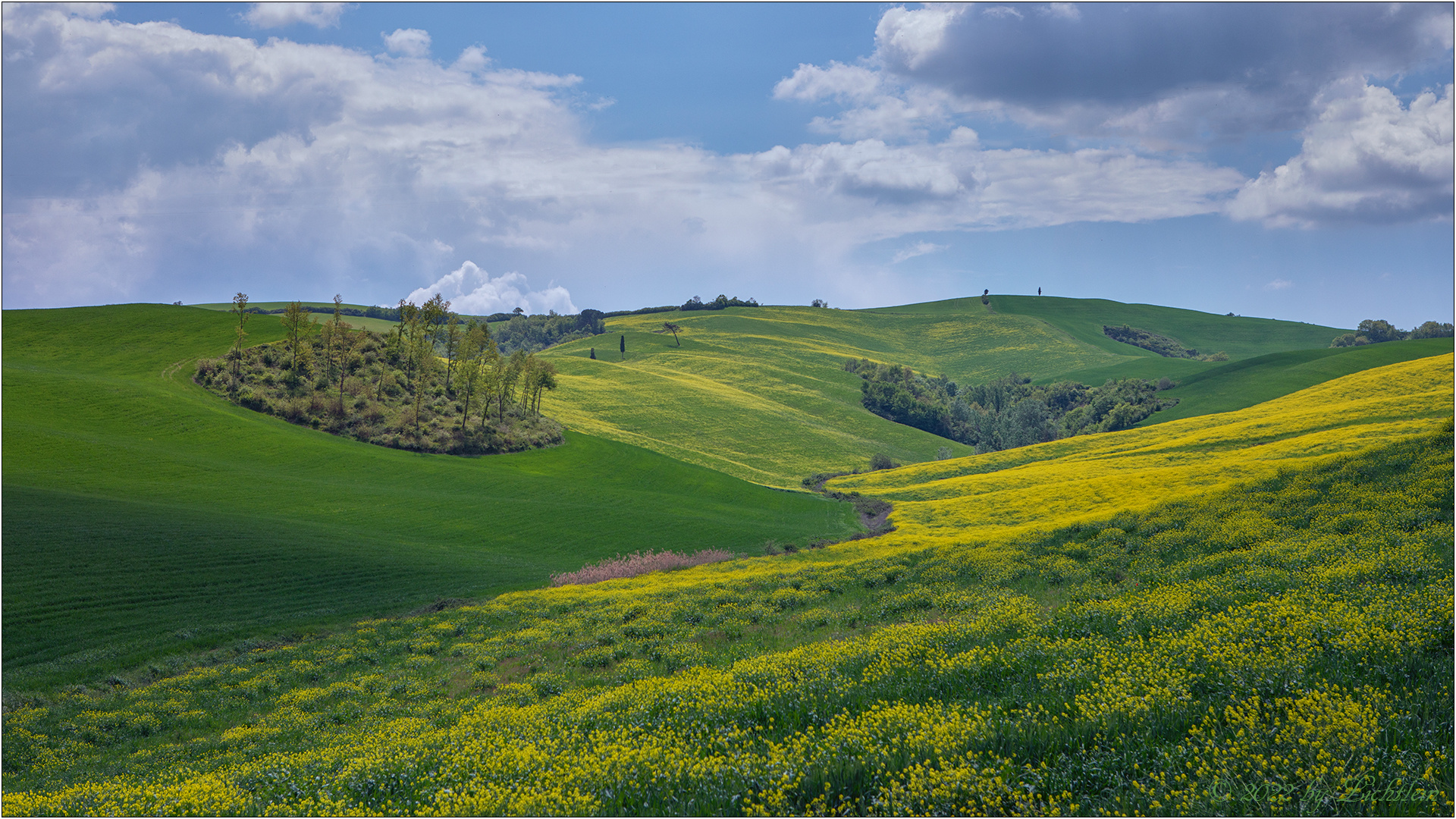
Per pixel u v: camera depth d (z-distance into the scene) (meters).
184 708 21.81
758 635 22.69
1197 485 57.00
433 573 42.81
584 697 15.87
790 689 12.59
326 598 36.03
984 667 12.29
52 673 24.84
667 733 10.98
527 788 8.94
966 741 8.84
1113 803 7.39
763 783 8.52
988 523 58.94
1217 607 14.13
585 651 23.69
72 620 29.58
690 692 13.37
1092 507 56.50
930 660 13.19
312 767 12.27
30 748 18.64
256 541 43.88
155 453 71.00
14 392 84.94
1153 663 10.73
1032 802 7.55
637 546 57.19
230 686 23.92
